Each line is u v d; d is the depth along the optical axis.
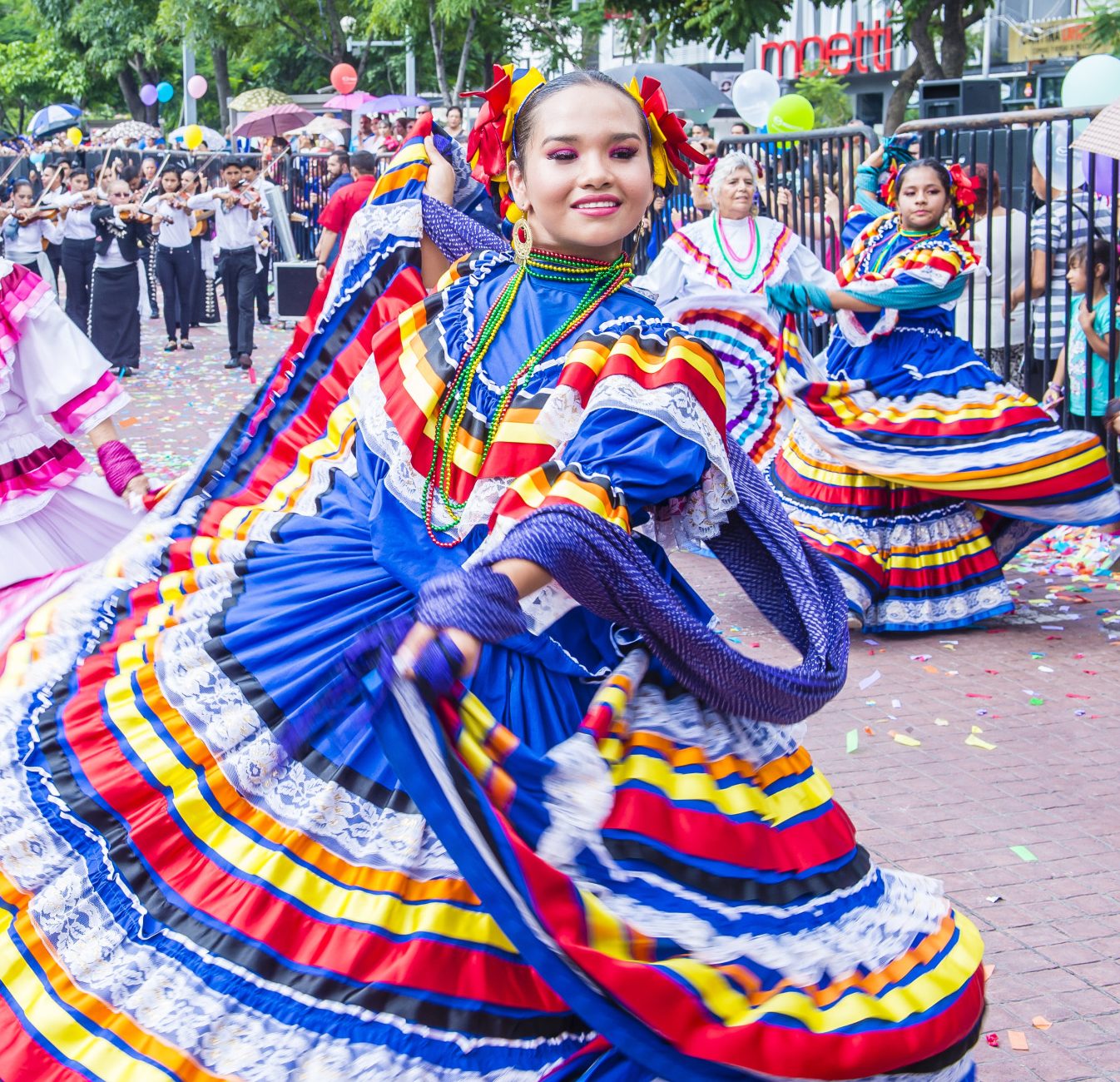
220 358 15.50
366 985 2.03
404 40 32.59
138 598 2.65
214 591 2.53
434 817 1.84
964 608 6.34
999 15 22.41
